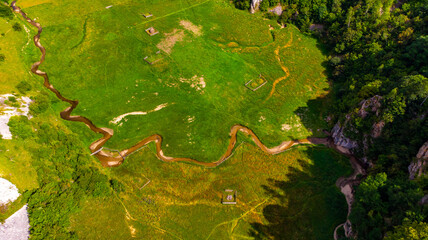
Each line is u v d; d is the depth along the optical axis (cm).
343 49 11112
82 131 9119
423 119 7012
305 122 9425
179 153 8700
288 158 8512
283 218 7269
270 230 7100
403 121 7262
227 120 9494
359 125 7856
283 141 8950
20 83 9712
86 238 6981
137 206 7550
